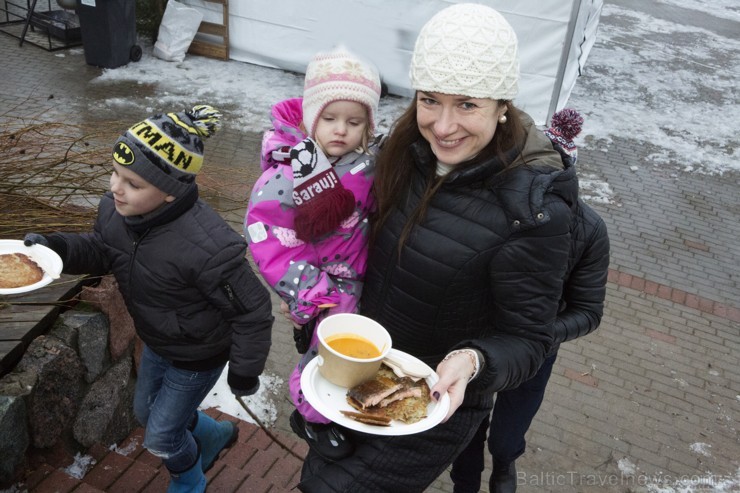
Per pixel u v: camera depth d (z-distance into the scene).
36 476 2.79
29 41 10.27
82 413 3.08
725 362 5.96
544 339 1.87
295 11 10.25
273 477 3.63
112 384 3.26
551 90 9.46
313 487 2.06
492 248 1.82
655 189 8.80
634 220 8.02
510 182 1.80
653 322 6.33
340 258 2.09
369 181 2.07
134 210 2.22
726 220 8.32
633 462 4.77
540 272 1.81
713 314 6.58
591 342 5.93
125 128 6.95
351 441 2.10
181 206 2.27
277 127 2.11
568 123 4.16
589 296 2.87
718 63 14.10
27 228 3.24
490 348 1.77
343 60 1.99
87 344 3.00
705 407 5.40
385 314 2.05
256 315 2.38
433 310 1.96
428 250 1.89
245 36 10.66
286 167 2.04
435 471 2.08
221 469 3.43
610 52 13.80
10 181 3.48
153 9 10.63
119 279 2.45
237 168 7.41
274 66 10.80
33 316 2.83
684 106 11.64
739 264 7.47
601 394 5.36
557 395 5.27
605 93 11.68
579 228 2.75
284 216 2.03
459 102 1.73
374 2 9.72
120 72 9.86
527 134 1.88
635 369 5.70
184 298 2.37
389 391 1.78
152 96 9.33
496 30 1.69
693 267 7.29
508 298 1.84
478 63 1.66
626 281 6.86
